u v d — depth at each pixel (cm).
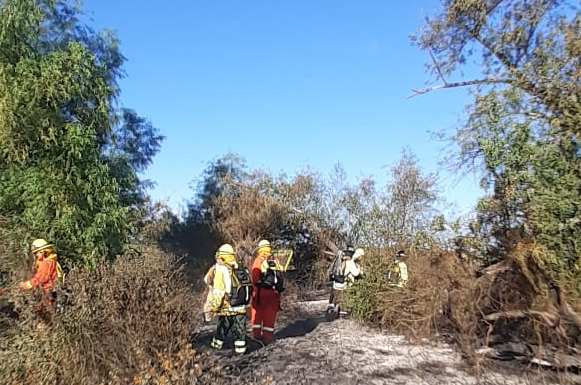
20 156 1454
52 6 1669
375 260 1212
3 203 1431
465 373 762
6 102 1411
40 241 846
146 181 2511
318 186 2753
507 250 793
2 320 653
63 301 627
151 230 2391
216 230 2734
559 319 701
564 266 703
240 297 898
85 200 1517
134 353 618
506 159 752
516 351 810
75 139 1496
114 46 1966
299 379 741
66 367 575
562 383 687
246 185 2773
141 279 719
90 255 1409
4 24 1466
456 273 864
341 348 945
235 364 823
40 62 1481
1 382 572
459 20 1127
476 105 803
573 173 700
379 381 728
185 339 690
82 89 1541
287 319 1386
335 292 1335
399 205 2120
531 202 725
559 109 736
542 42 815
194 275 2336
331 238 2672
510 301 780
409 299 1005
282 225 2681
